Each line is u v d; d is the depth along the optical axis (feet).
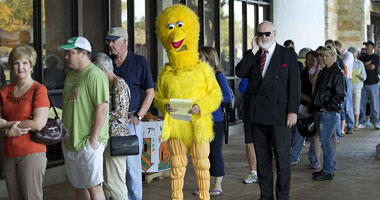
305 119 29.50
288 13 56.24
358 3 69.15
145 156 26.73
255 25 51.80
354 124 49.26
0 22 25.84
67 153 17.61
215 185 24.68
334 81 27.02
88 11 30.66
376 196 24.56
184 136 19.97
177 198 20.49
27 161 16.49
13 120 16.58
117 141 18.70
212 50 24.26
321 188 26.18
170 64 20.17
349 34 69.82
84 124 17.35
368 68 49.67
